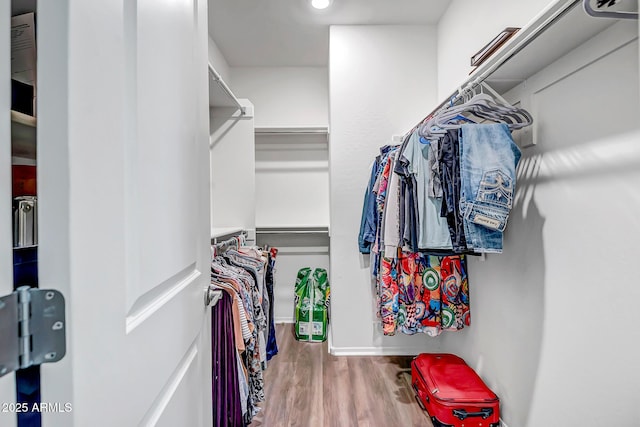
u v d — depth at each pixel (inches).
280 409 69.7
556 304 47.7
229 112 95.3
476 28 73.0
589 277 41.9
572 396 44.9
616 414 38.4
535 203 51.7
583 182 42.4
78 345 14.8
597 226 40.5
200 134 36.8
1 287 12.7
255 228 103.4
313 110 121.4
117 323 18.2
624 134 36.7
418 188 57.1
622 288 37.5
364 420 66.1
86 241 15.4
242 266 70.4
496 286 63.8
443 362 75.0
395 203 68.8
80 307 14.9
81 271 15.0
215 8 86.7
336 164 95.7
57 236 14.1
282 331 115.5
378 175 82.3
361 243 91.0
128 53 19.7
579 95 42.5
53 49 14.1
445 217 54.4
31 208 14.8
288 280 123.3
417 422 65.5
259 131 110.2
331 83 95.4
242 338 55.8
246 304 59.5
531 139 51.4
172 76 27.1
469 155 47.9
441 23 92.4
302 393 75.7
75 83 14.6
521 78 52.4
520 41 40.1
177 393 28.8
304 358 93.9
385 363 90.8
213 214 95.8
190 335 32.5
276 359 93.3
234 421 54.3
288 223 122.6
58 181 14.1
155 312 23.5
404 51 95.7
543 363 50.7
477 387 64.4
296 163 122.3
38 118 13.9
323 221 122.3
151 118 22.7
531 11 54.4
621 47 36.6
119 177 18.5
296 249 123.2
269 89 121.1
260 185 122.5
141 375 21.2
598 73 39.6
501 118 53.1
